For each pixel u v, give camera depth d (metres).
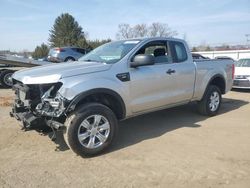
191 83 6.54
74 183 3.94
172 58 6.21
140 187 3.83
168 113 7.55
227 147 5.16
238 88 11.61
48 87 4.75
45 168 4.38
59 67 5.11
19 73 5.32
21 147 5.18
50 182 3.97
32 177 4.10
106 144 4.86
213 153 4.89
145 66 5.61
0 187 3.83
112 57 5.50
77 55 22.97
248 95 10.81
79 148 4.60
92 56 5.93
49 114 4.57
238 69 11.73
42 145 5.26
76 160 4.65
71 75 4.65
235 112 7.80
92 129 4.71
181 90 6.31
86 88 4.63
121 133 5.97
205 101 7.07
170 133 5.94
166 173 4.20
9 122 6.62
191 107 8.16
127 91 5.21
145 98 5.56
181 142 5.42
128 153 4.91
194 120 6.91
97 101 5.05
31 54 63.31
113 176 4.12
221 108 8.33
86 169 4.34
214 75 7.14
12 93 10.98
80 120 4.55
